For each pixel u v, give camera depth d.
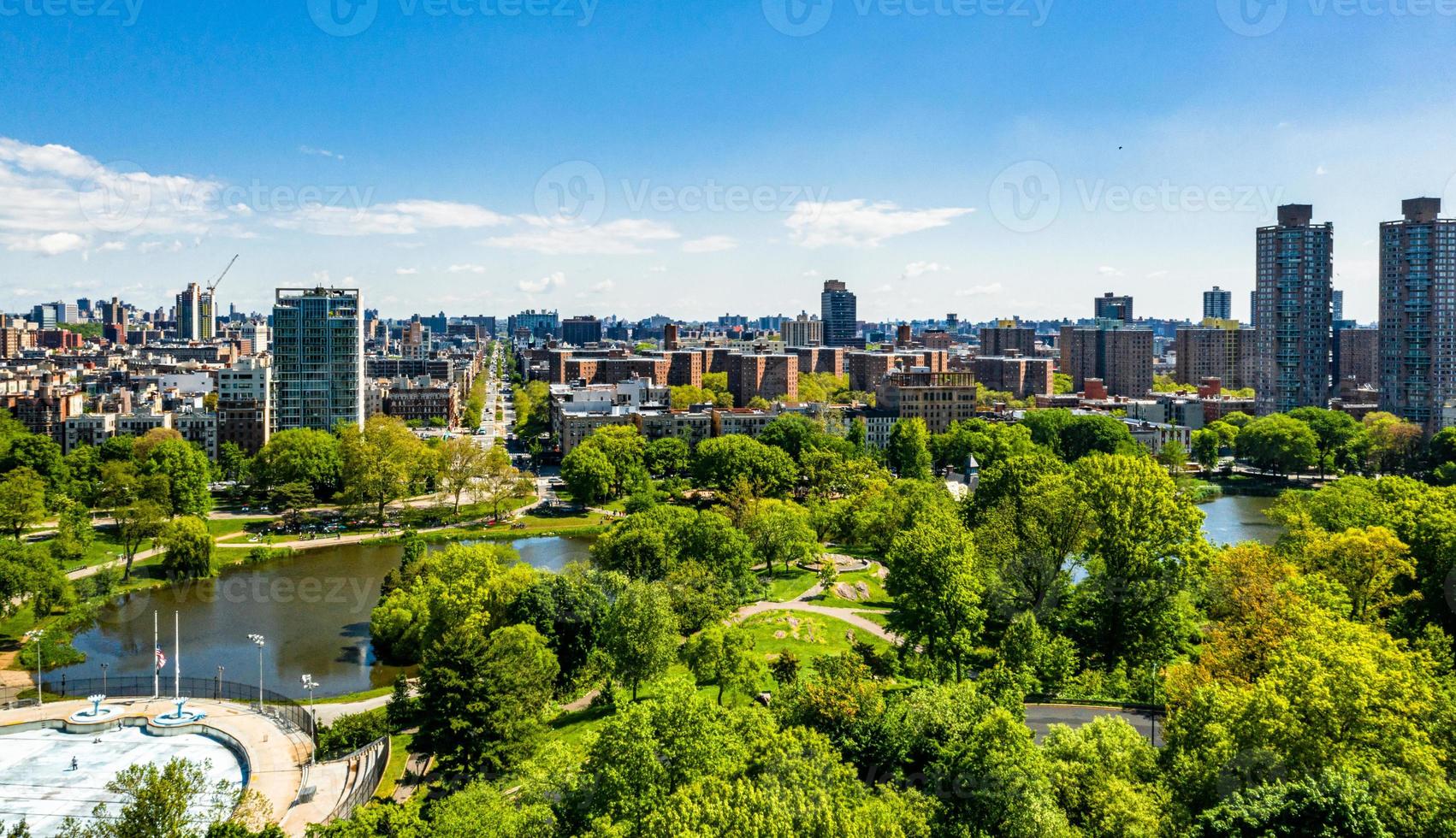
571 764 92.06
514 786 103.06
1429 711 80.94
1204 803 74.62
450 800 92.38
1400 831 65.50
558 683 147.62
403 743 129.12
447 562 175.25
